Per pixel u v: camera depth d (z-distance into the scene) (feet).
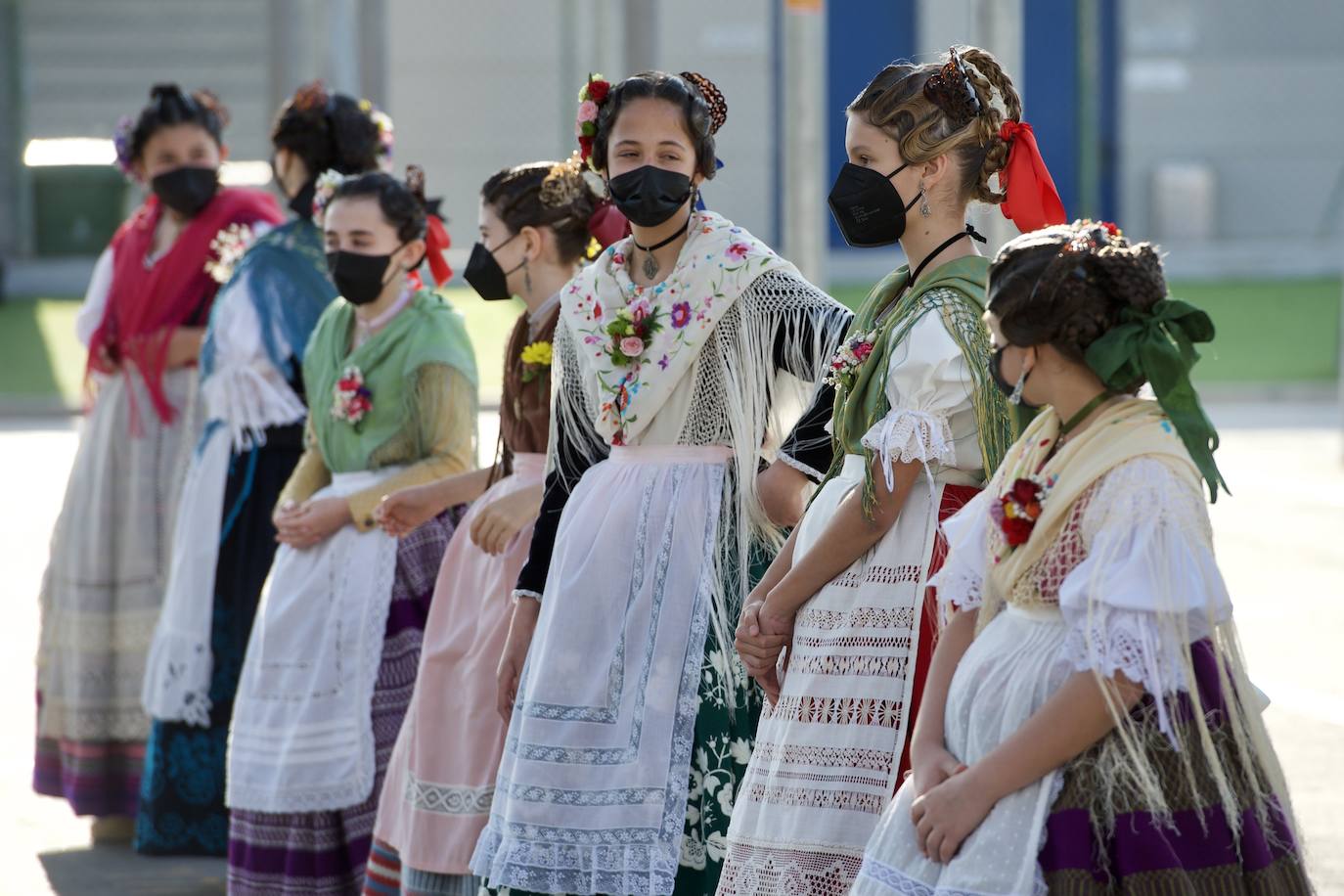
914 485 16.79
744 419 18.92
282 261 27.73
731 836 17.06
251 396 27.48
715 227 19.25
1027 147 16.89
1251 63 145.48
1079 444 13.96
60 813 31.42
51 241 130.93
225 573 27.73
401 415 24.12
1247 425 78.64
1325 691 35.81
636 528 19.01
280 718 23.77
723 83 133.59
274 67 78.38
